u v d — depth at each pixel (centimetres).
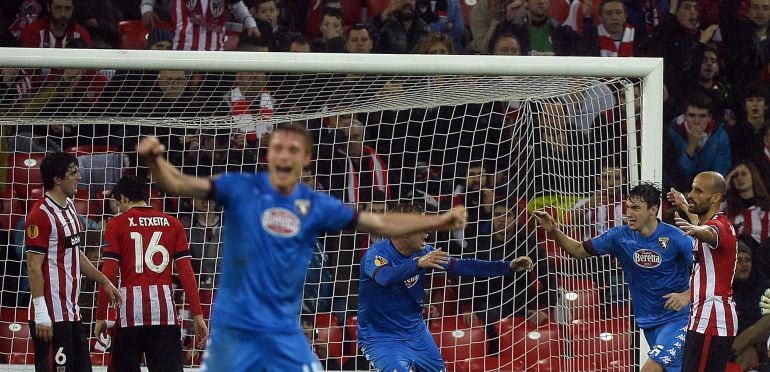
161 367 2844
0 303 3381
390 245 2759
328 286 3603
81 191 3625
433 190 3769
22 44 4047
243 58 2889
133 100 3516
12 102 3347
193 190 1686
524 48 4259
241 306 1742
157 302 2828
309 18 4372
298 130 1755
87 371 2858
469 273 2614
